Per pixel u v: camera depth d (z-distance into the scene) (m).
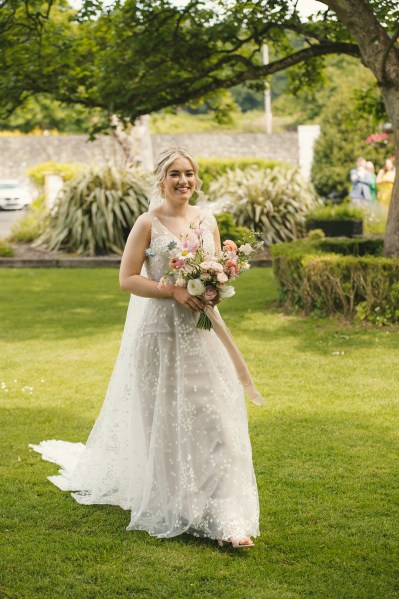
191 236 4.16
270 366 7.61
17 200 32.28
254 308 10.59
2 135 41.06
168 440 4.10
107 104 12.07
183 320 4.12
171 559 3.79
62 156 37.88
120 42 11.77
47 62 12.27
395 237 9.80
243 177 18.56
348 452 5.25
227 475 3.98
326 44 11.09
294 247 11.09
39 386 7.09
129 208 17.17
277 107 60.50
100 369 7.68
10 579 3.62
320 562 3.75
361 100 13.72
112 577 3.62
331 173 30.31
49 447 5.41
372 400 6.44
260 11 11.17
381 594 3.46
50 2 11.73
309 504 4.43
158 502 4.12
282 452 5.27
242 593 3.46
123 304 11.50
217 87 12.02
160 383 4.11
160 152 4.24
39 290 13.06
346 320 9.24
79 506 4.46
